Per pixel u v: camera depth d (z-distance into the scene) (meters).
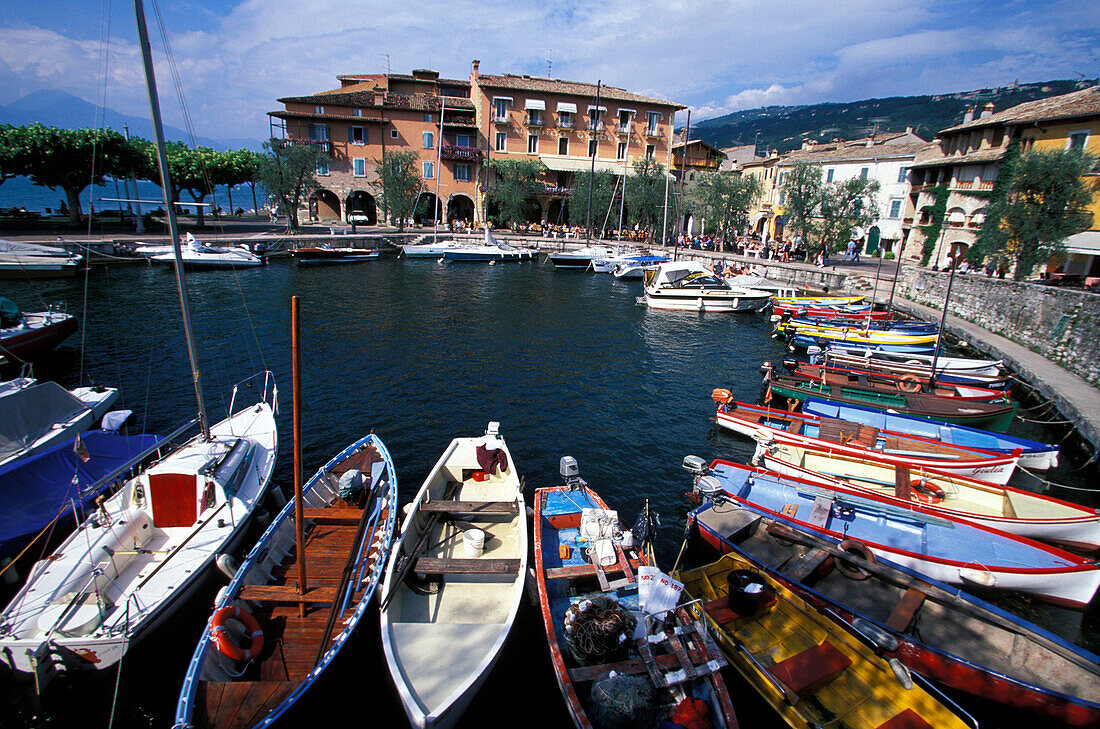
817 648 8.00
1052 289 22.39
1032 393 19.47
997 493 12.20
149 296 32.38
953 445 13.97
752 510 11.09
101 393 16.36
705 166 71.94
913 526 11.17
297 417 7.75
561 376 21.58
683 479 14.16
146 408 17.14
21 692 7.62
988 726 7.57
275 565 9.32
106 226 49.78
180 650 8.55
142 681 7.97
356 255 48.84
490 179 63.66
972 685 7.49
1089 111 29.73
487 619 8.49
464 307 33.81
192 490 10.00
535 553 9.46
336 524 10.61
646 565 9.20
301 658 7.63
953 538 10.86
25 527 9.30
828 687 7.52
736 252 55.00
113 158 44.41
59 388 14.23
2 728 7.17
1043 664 7.73
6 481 9.63
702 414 18.41
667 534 11.96
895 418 16.41
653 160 62.69
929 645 7.76
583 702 7.00
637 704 6.60
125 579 8.78
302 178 53.00
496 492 11.57
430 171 62.28
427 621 8.42
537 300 37.31
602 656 7.43
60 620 7.76
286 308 31.08
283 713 6.52
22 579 9.57
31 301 29.23
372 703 7.90
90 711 7.48
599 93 62.94
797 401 18.61
